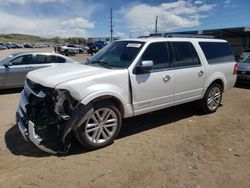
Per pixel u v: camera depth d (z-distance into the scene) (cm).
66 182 344
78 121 399
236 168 386
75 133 410
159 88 504
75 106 402
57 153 407
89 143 423
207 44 624
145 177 358
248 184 346
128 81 456
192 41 589
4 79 923
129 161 401
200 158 414
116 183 344
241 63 1080
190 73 560
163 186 338
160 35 648
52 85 397
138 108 479
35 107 421
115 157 413
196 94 589
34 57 980
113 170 375
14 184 339
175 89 536
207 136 503
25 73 954
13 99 835
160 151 436
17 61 950
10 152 428
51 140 407
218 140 485
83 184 340
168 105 533
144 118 603
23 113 445
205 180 353
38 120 408
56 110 396
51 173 365
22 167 381
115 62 491
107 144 449
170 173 368
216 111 671
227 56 673
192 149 445
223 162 402
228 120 600
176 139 487
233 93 916
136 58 473
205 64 599
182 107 691
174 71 528
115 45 544
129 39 538
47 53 1012
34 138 392
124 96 454
